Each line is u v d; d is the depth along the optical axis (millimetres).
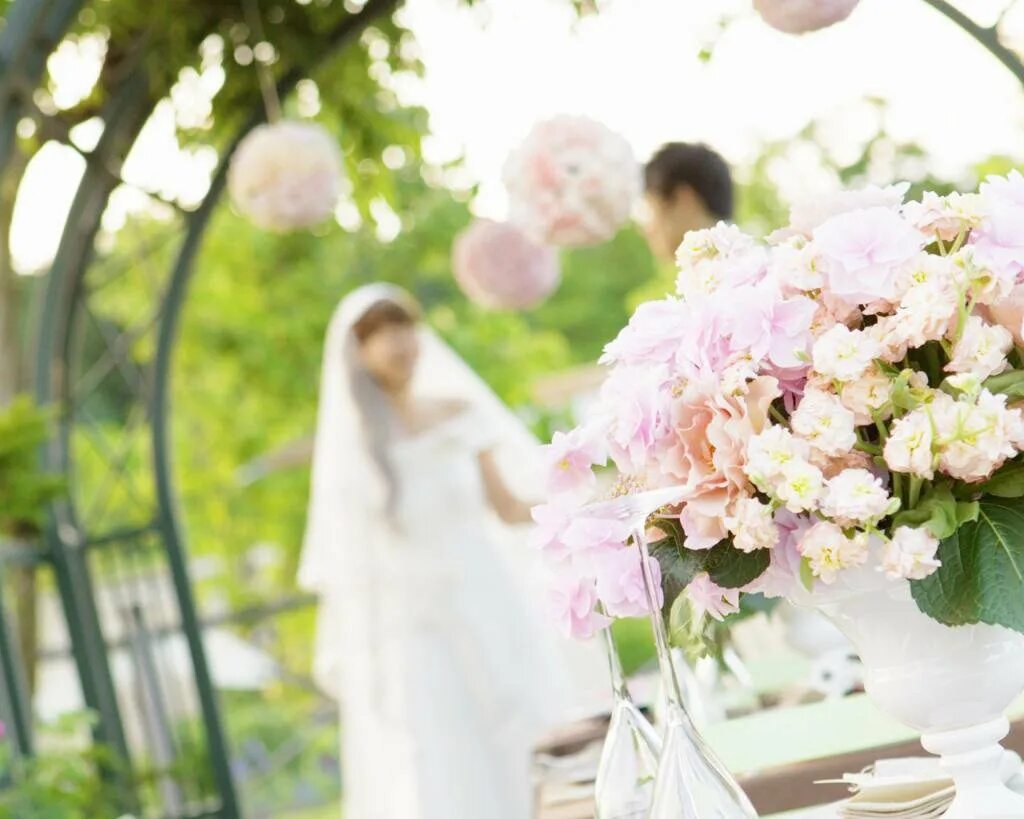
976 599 1732
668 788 1851
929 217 1891
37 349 6148
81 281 6266
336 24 5777
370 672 6164
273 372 14133
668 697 1894
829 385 1811
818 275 1863
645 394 1867
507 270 6074
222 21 5785
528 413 14977
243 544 14484
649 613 1917
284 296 14164
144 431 14727
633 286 20578
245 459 14297
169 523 6500
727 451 1806
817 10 3682
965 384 1715
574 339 20422
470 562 6184
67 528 6480
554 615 1953
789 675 3668
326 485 6262
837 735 2785
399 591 6176
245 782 13469
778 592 1907
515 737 6109
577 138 4258
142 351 14164
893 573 1728
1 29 4770
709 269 1993
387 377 6238
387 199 6371
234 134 5949
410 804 6094
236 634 14289
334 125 6348
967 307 1841
